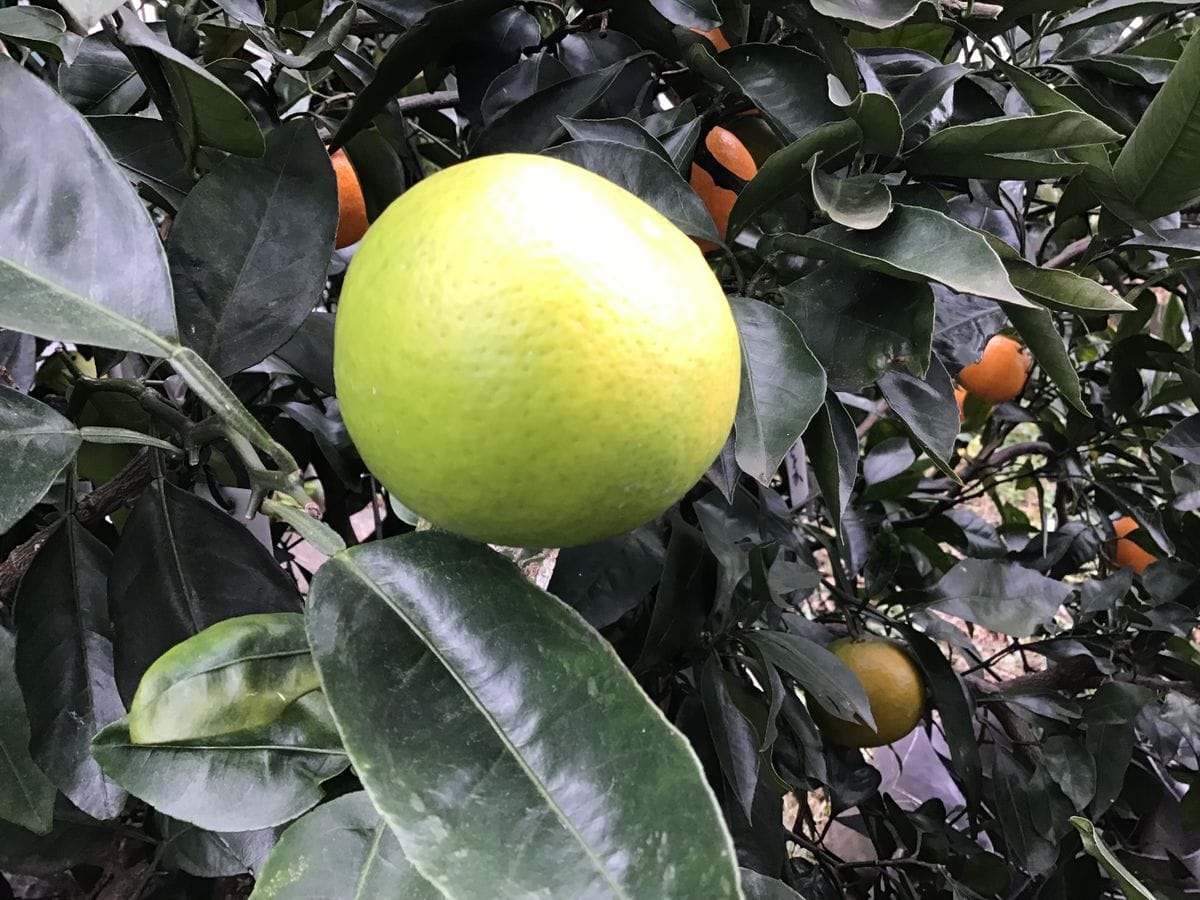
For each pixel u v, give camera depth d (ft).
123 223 2.32
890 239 2.76
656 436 1.91
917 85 3.34
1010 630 5.43
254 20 3.40
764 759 3.94
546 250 1.82
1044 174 2.99
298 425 5.66
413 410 1.88
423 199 2.00
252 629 2.29
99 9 2.13
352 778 2.44
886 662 5.57
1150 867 5.63
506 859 1.77
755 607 4.74
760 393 2.76
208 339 2.82
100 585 3.42
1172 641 5.92
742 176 3.98
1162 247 3.95
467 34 3.70
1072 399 3.04
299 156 2.93
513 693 2.04
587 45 4.00
